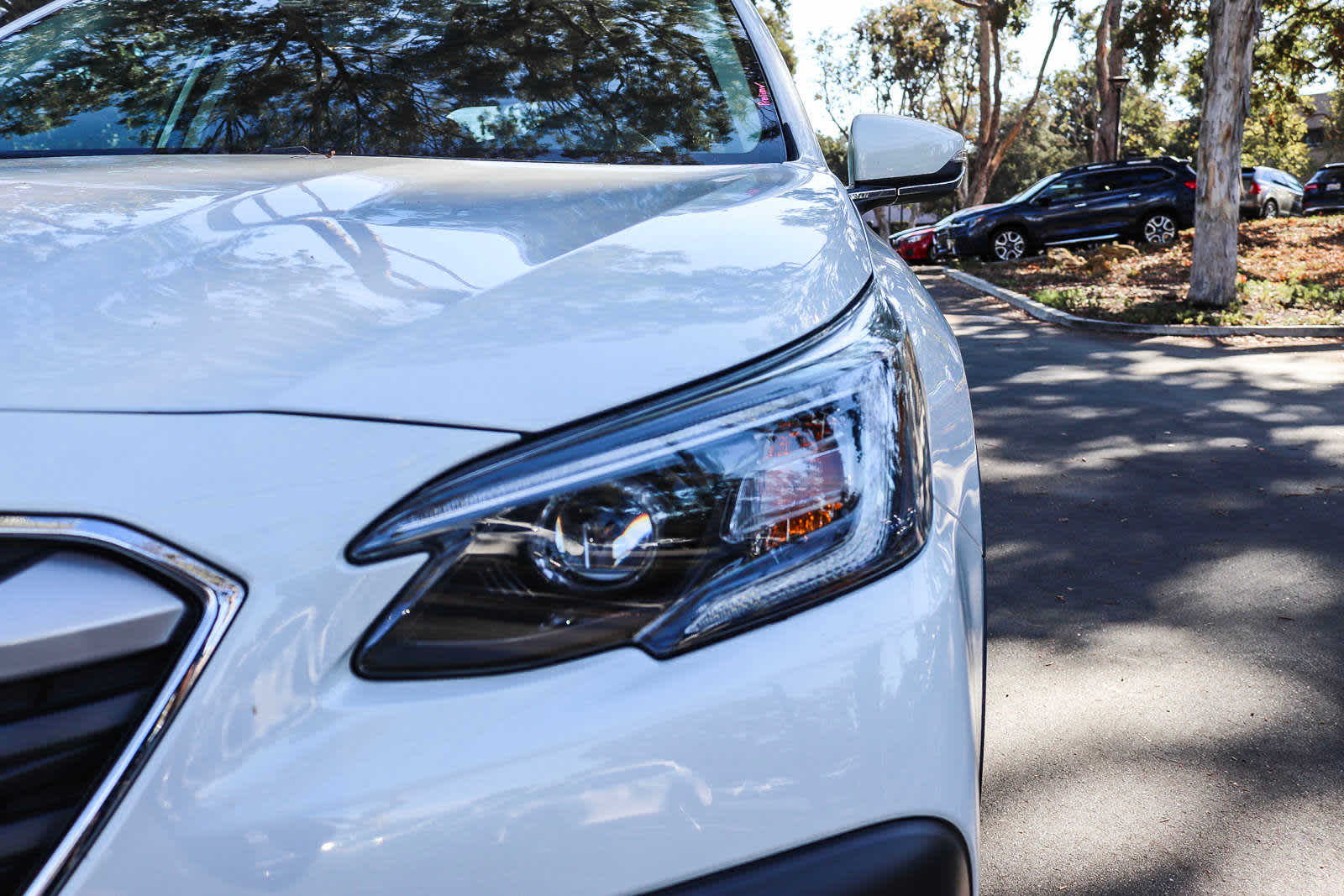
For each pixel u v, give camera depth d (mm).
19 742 722
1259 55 23719
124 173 1491
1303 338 9859
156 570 738
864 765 849
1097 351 9625
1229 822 2291
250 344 863
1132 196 19500
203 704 732
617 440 849
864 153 2236
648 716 803
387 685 772
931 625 911
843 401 945
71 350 847
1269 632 3287
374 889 740
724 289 1022
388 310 936
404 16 2207
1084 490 5016
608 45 2146
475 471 809
